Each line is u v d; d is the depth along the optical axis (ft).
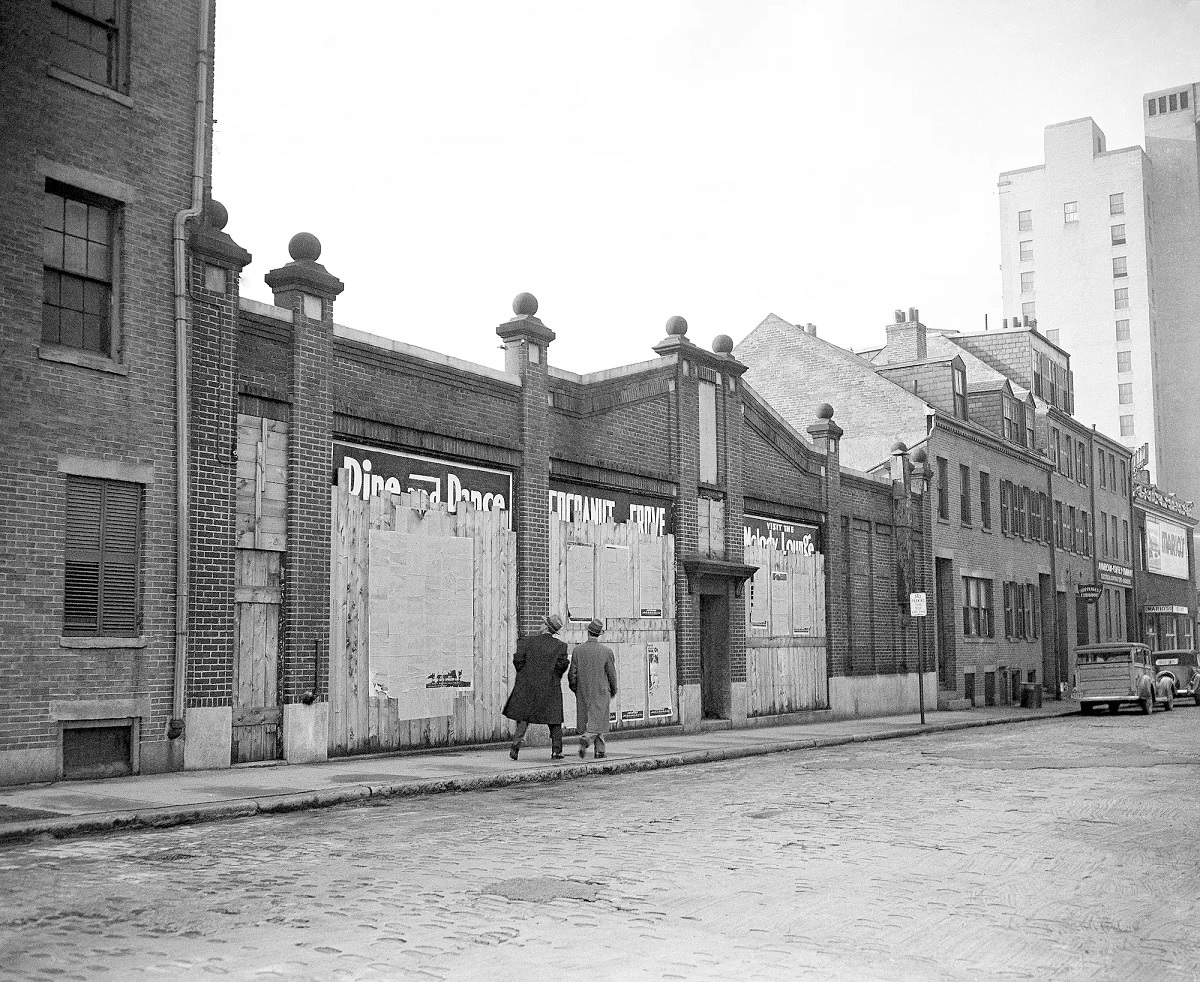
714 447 80.07
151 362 44.80
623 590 70.23
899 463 107.14
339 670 51.03
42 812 32.78
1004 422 138.41
